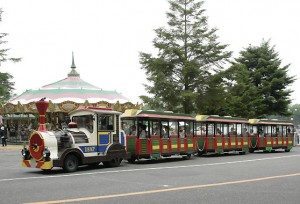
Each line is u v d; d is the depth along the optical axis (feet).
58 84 155.22
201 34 150.92
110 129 63.82
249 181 44.88
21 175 51.90
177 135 81.15
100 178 48.26
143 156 72.23
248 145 105.40
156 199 33.60
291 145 120.78
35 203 31.58
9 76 163.02
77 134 58.75
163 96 144.46
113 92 158.92
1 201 32.78
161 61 143.54
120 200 33.09
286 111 183.52
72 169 56.29
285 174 52.11
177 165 66.80
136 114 72.90
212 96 150.30
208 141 92.89
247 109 168.35
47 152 53.62
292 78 180.34
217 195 35.63
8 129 144.05
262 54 181.88
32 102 134.31
